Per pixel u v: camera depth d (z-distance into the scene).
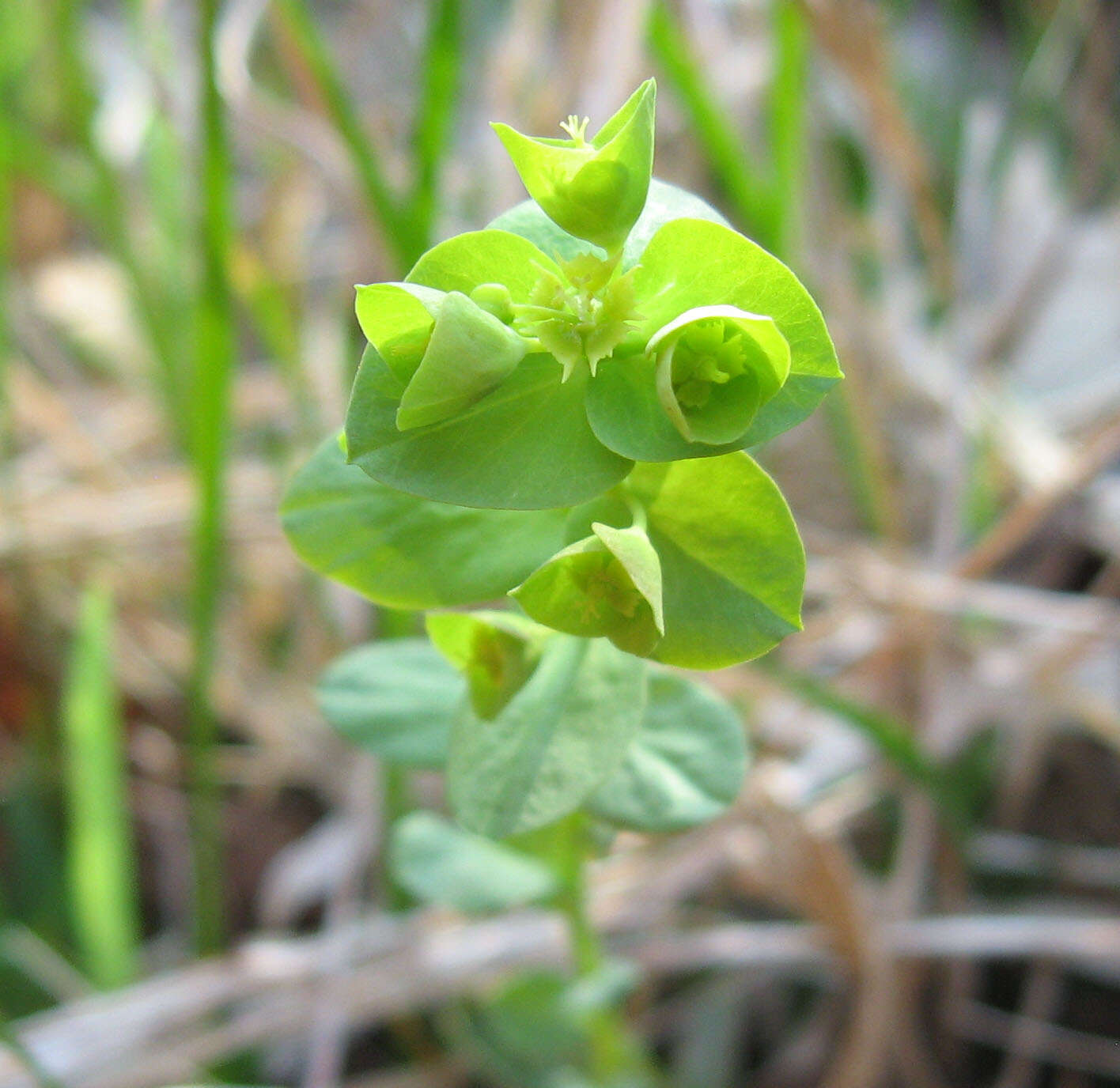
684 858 0.12
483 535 0.08
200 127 0.11
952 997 0.12
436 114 0.12
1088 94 0.16
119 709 0.14
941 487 0.14
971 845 0.12
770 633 0.07
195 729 0.11
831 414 0.14
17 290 0.19
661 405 0.06
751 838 0.11
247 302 0.14
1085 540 0.15
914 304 0.18
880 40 0.13
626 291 0.06
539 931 0.11
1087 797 0.13
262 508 0.15
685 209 0.07
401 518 0.08
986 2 0.23
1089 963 0.12
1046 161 0.19
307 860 0.13
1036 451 0.14
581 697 0.07
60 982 0.12
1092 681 0.14
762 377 0.06
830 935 0.11
